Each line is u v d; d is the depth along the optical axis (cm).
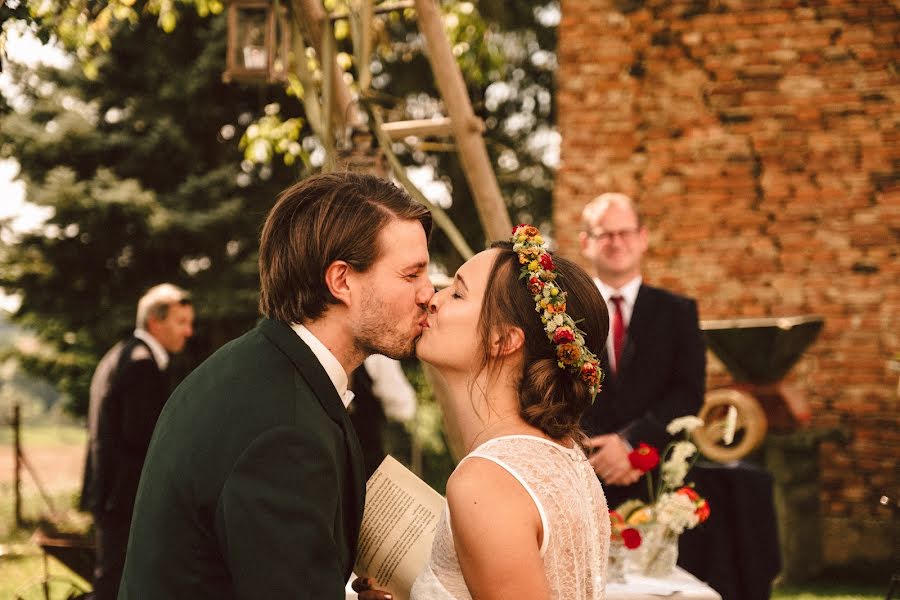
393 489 200
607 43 705
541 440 176
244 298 996
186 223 965
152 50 1014
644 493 375
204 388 173
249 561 154
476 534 160
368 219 181
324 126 357
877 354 661
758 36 683
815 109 677
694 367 395
